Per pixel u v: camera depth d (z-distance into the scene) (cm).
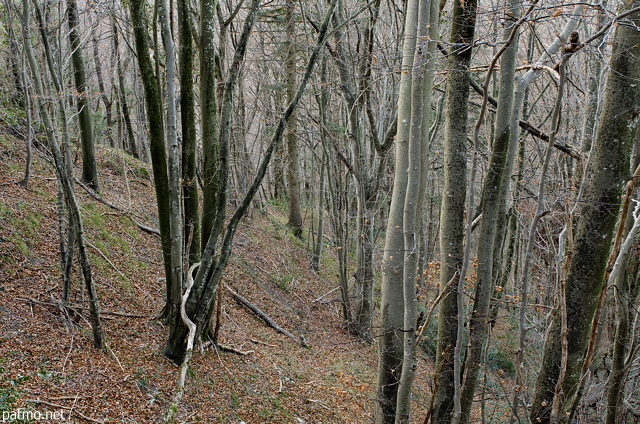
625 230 573
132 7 627
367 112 1122
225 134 643
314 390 886
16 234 776
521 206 983
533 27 475
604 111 481
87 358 602
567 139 1130
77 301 720
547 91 1534
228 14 1531
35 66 564
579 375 523
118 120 1686
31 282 706
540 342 1055
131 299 825
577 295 507
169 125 625
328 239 2023
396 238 651
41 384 516
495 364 1121
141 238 1102
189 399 638
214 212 751
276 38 1762
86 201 1075
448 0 1079
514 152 582
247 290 1229
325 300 1439
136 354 675
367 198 1241
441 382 617
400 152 629
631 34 451
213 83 731
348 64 1187
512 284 1291
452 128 607
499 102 566
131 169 1475
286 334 1109
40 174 1037
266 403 745
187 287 705
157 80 671
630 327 700
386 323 666
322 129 1289
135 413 547
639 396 804
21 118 1166
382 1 1383
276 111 1689
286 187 2377
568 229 516
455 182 611
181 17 674
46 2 637
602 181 484
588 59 1041
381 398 673
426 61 523
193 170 722
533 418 565
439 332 626
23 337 586
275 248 1608
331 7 658
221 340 885
